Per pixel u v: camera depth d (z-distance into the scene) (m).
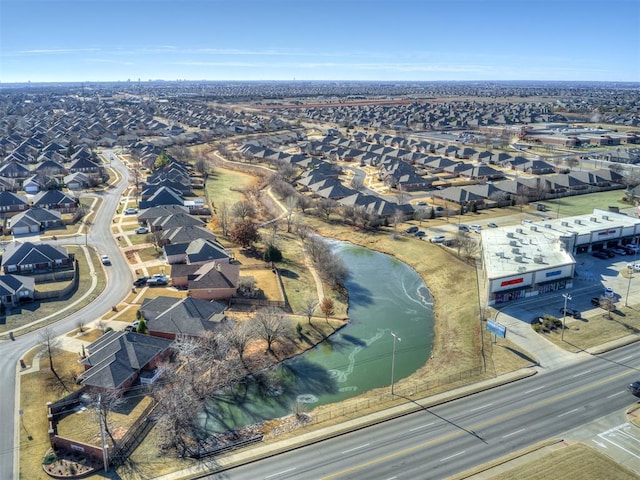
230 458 61.59
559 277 104.62
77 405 70.38
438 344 91.19
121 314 95.50
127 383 74.56
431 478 57.00
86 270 115.75
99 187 194.00
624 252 124.00
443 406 70.81
